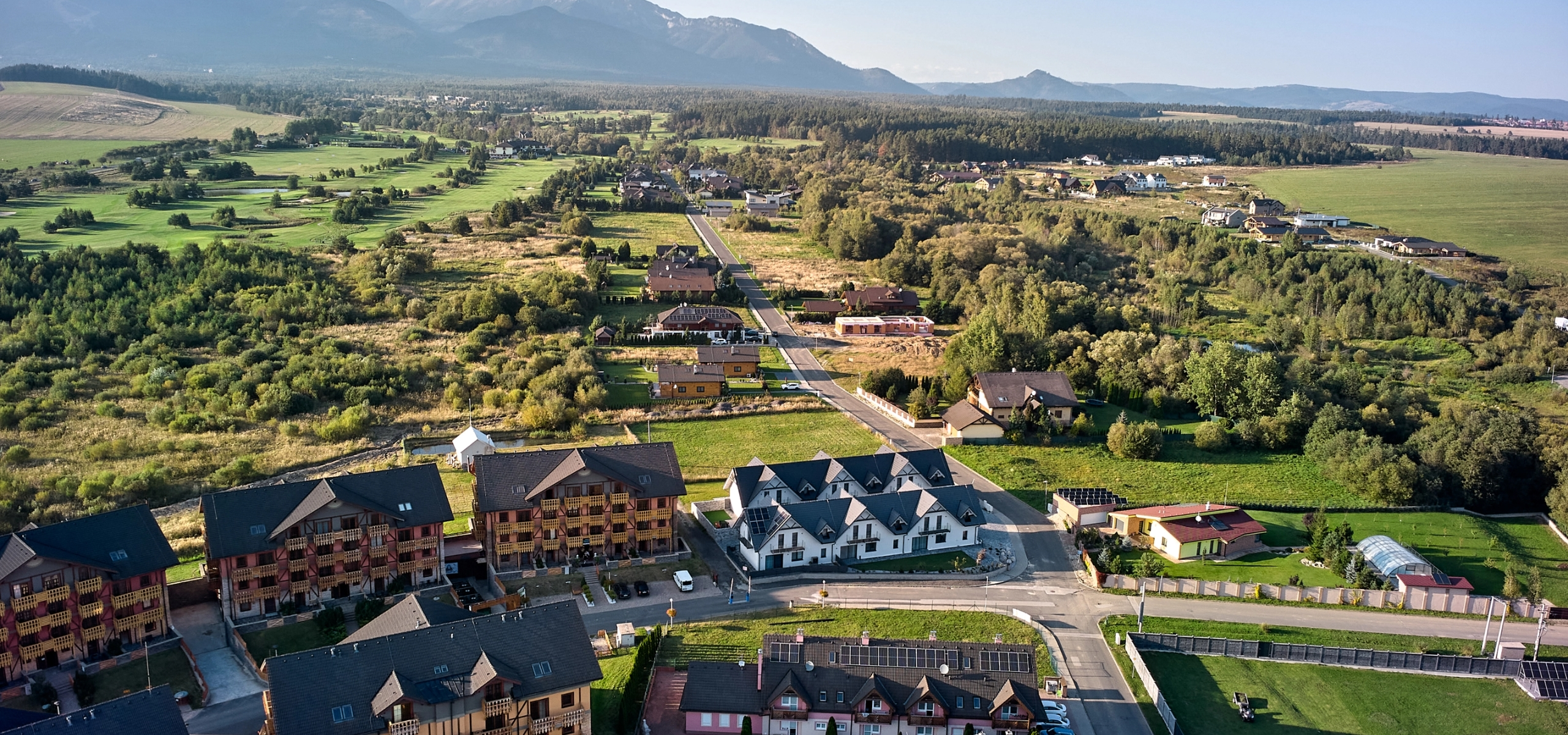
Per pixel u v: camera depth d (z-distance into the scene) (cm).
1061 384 16038
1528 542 12375
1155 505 12481
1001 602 10269
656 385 17438
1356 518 12731
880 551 11356
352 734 6675
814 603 10081
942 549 11606
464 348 19075
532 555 10712
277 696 6650
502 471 10719
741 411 16400
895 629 9550
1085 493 12631
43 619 8188
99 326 18850
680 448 14788
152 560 8775
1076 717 8281
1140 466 14375
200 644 8956
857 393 17750
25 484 12569
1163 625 9894
